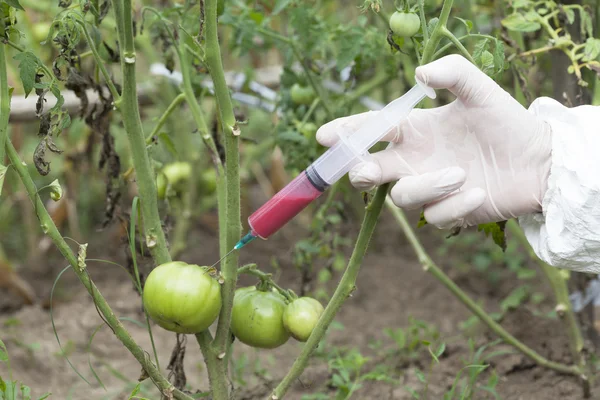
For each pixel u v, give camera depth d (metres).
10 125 1.99
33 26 1.77
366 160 1.06
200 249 2.05
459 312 1.70
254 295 1.16
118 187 1.31
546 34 1.38
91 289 1.10
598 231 1.07
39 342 1.56
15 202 2.14
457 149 1.08
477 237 1.98
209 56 1.07
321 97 1.49
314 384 1.45
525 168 1.09
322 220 1.51
